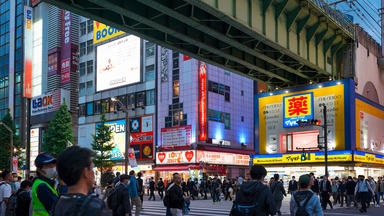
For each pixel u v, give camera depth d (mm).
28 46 75125
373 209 20719
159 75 55156
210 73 52688
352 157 37094
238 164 54562
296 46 32406
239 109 57781
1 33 91562
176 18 22938
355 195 20391
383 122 47594
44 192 4406
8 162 59531
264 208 5246
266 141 44281
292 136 42312
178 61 53344
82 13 22188
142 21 23031
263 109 45062
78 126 65375
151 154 54094
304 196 5566
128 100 58531
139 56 57906
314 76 41469
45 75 72875
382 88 51125
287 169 41750
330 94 40125
